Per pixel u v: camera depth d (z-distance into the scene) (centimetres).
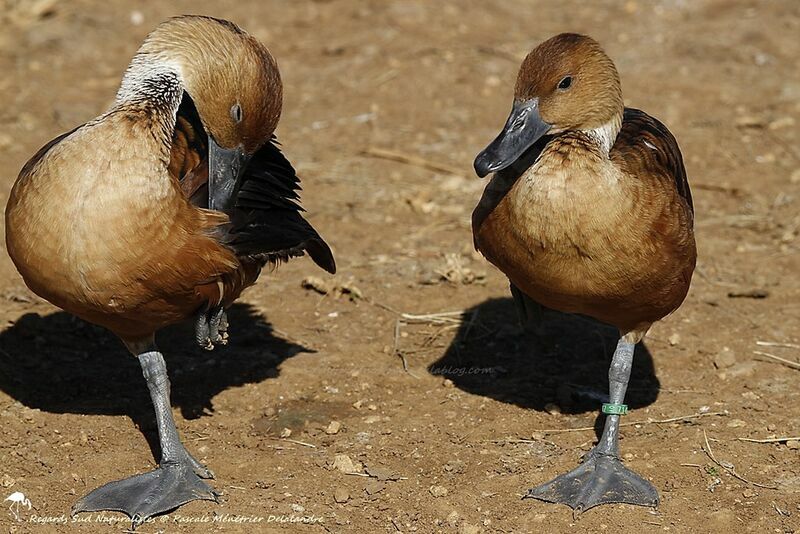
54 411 1073
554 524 904
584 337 1236
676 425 1052
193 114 1052
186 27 988
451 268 1341
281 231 1018
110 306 912
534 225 918
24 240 905
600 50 975
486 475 977
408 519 914
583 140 920
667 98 1845
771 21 2091
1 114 1761
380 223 1495
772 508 917
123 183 891
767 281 1340
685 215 957
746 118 1764
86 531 895
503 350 1210
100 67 1955
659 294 952
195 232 920
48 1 2114
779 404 1085
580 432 1050
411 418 1073
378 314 1277
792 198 1561
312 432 1052
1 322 1220
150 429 1050
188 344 1213
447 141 1728
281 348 1203
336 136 1745
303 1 2241
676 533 888
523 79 973
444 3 2203
